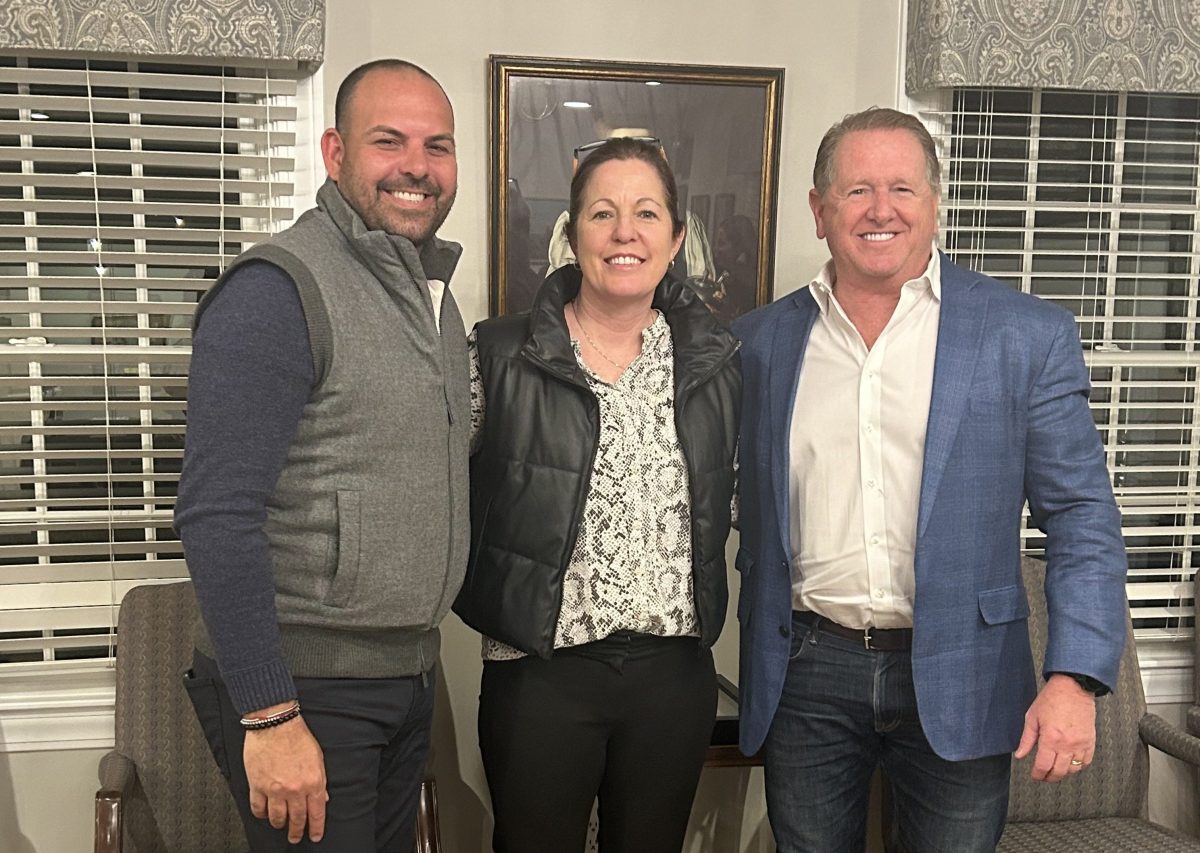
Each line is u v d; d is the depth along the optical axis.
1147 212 2.53
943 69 2.28
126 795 1.94
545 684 1.79
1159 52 2.35
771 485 1.88
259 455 1.39
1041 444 1.74
